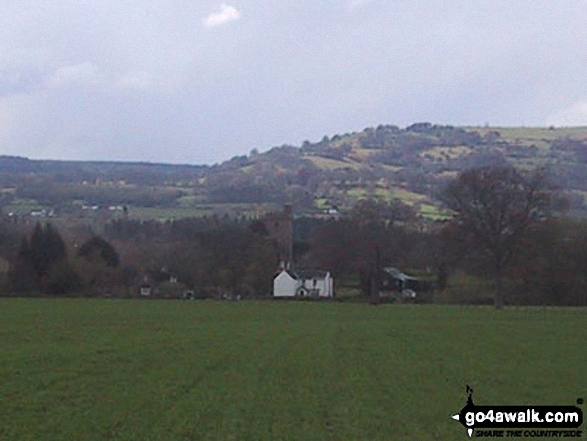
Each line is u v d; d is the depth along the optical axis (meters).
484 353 46.25
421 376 34.84
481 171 103.62
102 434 22.03
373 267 130.88
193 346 49.00
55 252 125.12
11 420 24.06
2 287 122.81
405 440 21.28
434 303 116.38
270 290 134.62
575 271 108.81
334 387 31.12
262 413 25.09
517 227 102.62
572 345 52.12
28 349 46.12
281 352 45.75
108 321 72.56
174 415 24.73
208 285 132.75
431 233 126.88
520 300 111.62
